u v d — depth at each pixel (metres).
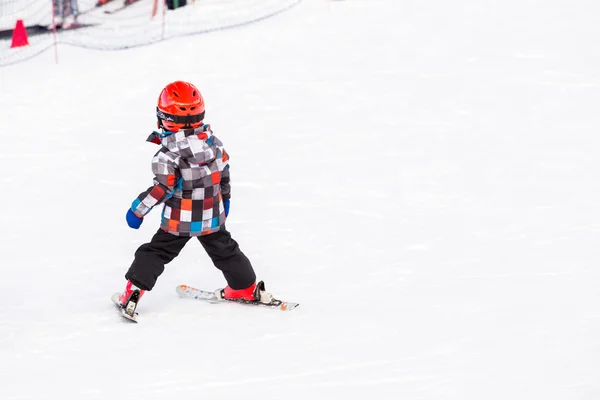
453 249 14.41
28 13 31.91
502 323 11.23
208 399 9.31
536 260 13.76
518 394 9.27
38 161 19.44
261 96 23.47
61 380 9.79
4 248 14.84
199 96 11.01
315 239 15.02
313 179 18.05
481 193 16.98
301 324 11.38
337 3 31.53
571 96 22.36
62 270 13.83
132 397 9.37
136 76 25.53
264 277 13.37
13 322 11.58
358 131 20.83
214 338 10.96
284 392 9.47
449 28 28.03
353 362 10.19
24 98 23.88
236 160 19.23
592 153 18.84
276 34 28.78
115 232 15.55
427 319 11.45
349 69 25.19
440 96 22.83
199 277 13.37
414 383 9.62
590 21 28.00
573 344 10.51
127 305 11.52
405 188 17.39
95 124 21.94
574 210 15.96
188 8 32.59
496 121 21.03
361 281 13.15
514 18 28.56
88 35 29.97
